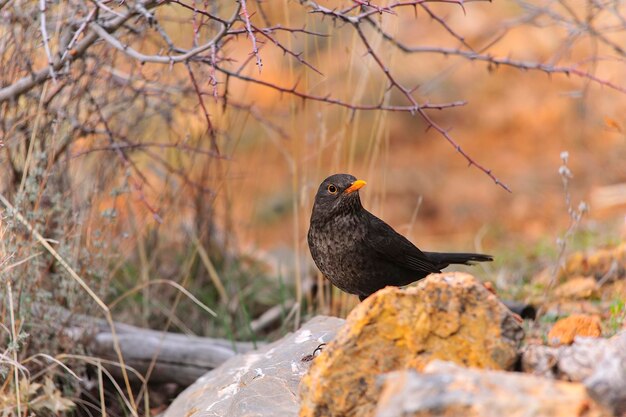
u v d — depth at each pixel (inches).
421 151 922.1
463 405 192.4
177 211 500.7
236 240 518.3
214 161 497.7
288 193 819.4
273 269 551.5
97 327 400.2
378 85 830.5
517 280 481.4
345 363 231.9
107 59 428.1
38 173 366.3
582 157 834.2
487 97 965.8
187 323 475.5
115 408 399.2
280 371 306.7
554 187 801.6
